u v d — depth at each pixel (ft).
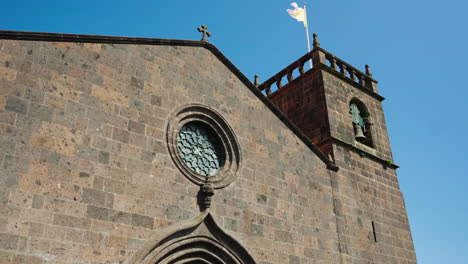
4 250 38.55
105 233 45.06
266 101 70.49
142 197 49.42
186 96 60.03
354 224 71.72
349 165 77.36
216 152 61.72
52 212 42.39
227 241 54.90
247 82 69.21
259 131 66.69
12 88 44.62
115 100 52.06
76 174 45.42
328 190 71.05
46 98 46.50
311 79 86.63
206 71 64.49
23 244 39.70
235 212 57.41
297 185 67.00
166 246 49.03
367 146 84.79
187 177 54.65
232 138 62.69
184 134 59.06
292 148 69.82
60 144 45.57
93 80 51.16
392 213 80.28
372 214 76.02
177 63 61.26
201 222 53.36
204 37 67.05
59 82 48.21
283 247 60.23
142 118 53.57
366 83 95.20
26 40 47.65
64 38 50.55
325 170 72.69
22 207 40.86
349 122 83.41
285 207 63.52
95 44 53.36
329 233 67.05
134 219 47.78
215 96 63.72
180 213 52.01
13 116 43.57
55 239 41.65
